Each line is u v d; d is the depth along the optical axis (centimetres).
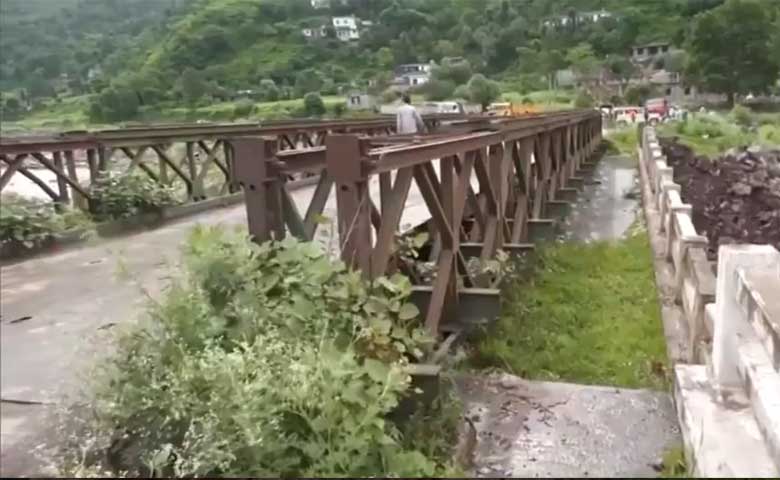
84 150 654
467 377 365
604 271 625
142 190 673
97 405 220
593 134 1928
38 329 311
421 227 512
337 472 221
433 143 352
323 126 1064
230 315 250
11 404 238
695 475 252
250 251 267
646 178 1009
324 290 271
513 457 279
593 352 422
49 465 207
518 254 585
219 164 856
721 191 1336
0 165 579
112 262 466
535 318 479
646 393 347
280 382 227
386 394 244
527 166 688
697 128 2327
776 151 1703
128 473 215
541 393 346
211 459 209
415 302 381
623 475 265
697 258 404
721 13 4612
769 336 277
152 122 937
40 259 484
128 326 248
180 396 217
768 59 4512
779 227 1144
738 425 277
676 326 433
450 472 245
